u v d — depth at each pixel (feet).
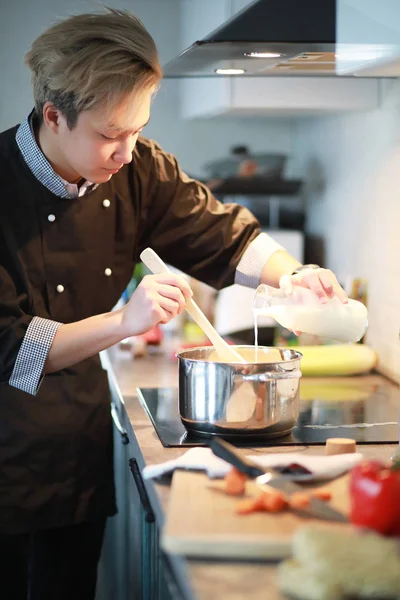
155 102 11.80
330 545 3.26
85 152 5.66
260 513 3.99
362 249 8.93
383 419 6.12
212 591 3.30
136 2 11.52
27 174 6.35
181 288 5.60
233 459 4.41
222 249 7.02
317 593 3.11
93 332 5.61
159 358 8.90
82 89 5.34
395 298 7.84
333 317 5.89
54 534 6.93
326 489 4.42
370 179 8.67
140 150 6.89
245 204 11.57
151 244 7.16
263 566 3.55
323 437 5.57
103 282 6.83
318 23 5.51
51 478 6.66
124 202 6.80
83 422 6.75
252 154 11.66
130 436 6.06
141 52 5.40
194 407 5.53
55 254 6.51
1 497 6.52
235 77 8.52
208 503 4.14
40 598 7.06
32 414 6.57
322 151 10.57
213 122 11.87
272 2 5.59
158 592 5.56
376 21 5.51
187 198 7.09
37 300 6.51
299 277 6.07
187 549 3.63
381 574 3.11
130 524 7.21
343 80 8.53
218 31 5.57
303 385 7.50
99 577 9.23
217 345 5.77
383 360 8.18
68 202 6.47
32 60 5.72
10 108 11.53
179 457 4.84
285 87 8.67
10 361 5.78
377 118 8.45
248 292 9.57
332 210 10.16
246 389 5.39
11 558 6.73
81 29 5.42
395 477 3.69
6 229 6.35
